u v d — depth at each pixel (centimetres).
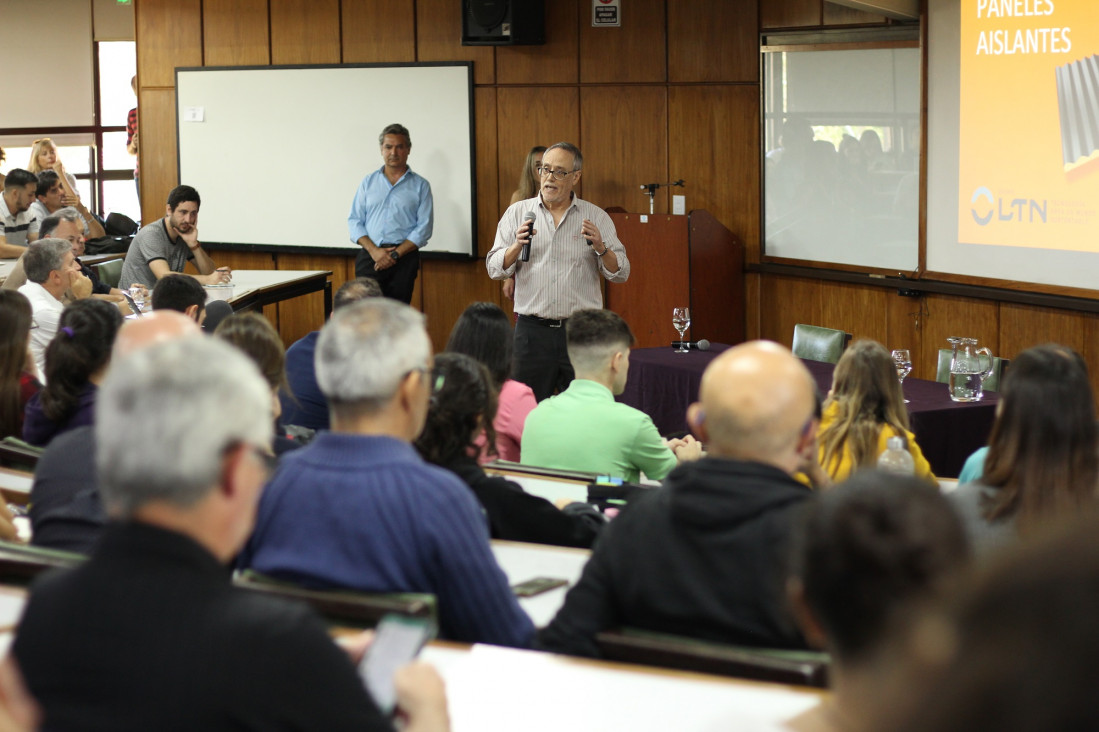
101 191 1277
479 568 164
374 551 161
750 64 747
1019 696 33
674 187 780
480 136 822
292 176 870
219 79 880
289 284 709
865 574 79
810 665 138
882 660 40
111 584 100
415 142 834
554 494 255
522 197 736
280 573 163
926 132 640
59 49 1245
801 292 738
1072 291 576
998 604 34
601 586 162
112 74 1256
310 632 103
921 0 630
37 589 102
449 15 819
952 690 35
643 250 743
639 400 539
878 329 691
